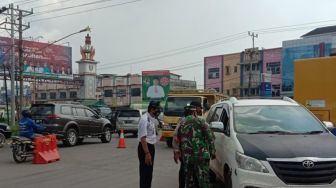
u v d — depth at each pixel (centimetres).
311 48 6469
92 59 6931
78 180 1152
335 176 690
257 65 7231
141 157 877
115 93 9206
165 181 1120
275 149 719
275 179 688
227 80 7675
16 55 5162
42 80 6344
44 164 1490
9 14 3650
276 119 863
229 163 791
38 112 2091
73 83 6762
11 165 1473
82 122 2231
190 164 792
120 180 1150
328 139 779
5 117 4672
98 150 1966
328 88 1241
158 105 890
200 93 2191
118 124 2997
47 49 6231
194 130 795
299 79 1302
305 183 685
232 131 829
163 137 2088
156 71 6962
